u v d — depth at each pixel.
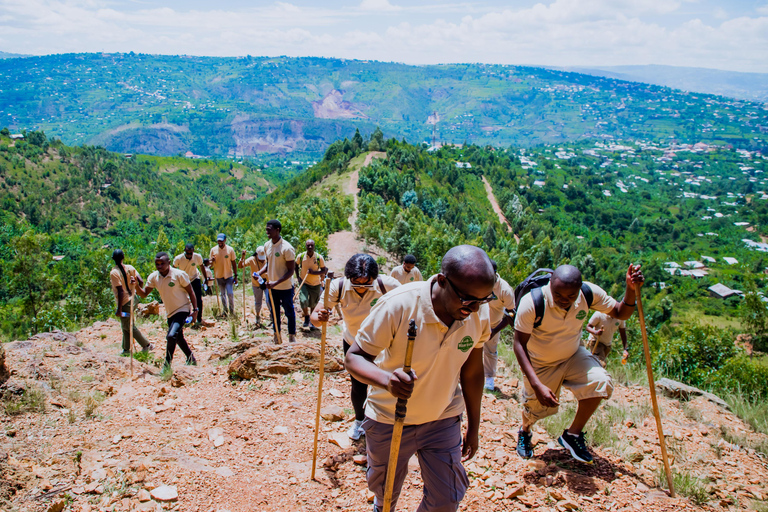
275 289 8.10
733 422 5.63
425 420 2.63
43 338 7.37
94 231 169.62
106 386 5.37
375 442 2.73
